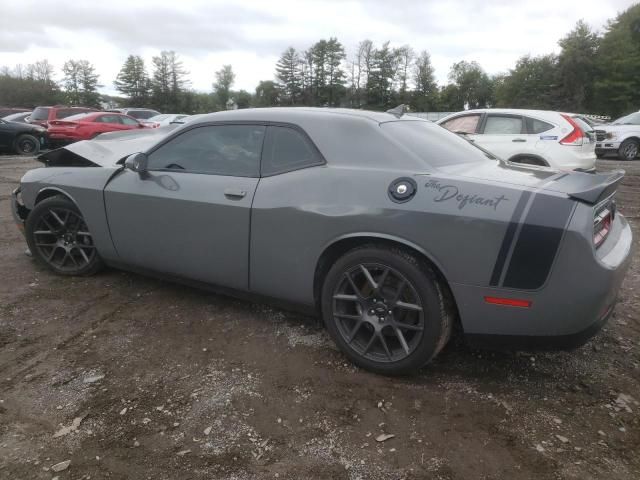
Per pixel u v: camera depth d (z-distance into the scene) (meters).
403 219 2.53
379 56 83.62
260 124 3.17
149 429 2.33
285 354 3.00
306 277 2.93
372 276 2.74
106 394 2.60
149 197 3.46
